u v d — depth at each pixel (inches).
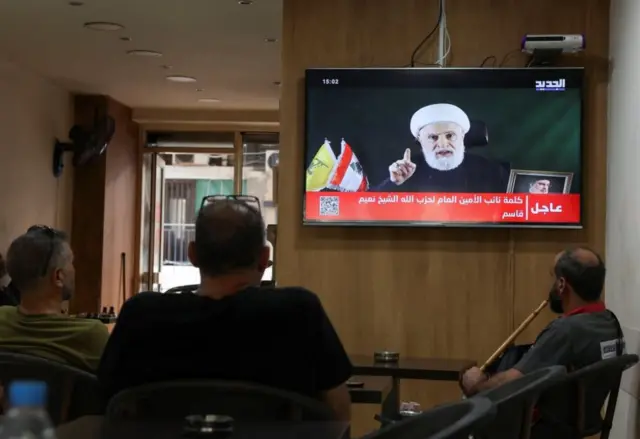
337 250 150.6
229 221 72.6
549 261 147.6
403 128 146.9
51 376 78.5
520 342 147.6
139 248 386.6
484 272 148.5
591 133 147.9
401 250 149.9
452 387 150.0
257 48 255.6
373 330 149.6
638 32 126.4
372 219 146.9
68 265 95.7
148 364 67.7
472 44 151.1
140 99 352.2
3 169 278.1
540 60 147.1
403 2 152.0
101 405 76.5
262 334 67.9
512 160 145.6
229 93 333.7
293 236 151.1
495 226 145.5
